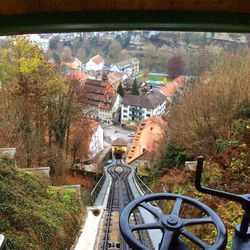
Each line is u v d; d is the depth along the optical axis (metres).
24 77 26.30
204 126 21.59
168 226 2.34
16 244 7.41
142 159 43.72
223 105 21.38
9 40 25.75
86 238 11.03
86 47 119.69
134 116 85.56
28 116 25.14
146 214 15.32
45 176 14.80
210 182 13.29
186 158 22.31
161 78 106.25
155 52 112.94
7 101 24.39
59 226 9.79
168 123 30.05
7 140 22.81
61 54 96.06
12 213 8.42
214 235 9.30
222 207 10.60
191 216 11.30
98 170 37.94
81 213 12.99
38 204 10.16
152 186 25.20
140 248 2.19
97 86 88.56
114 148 56.34
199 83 27.20
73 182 30.06
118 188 27.58
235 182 12.25
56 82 28.16
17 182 10.53
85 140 39.19
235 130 18.58
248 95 21.23
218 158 14.31
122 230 2.30
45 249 8.23
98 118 87.56
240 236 2.26
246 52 29.08
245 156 13.27
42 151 26.97
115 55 120.75
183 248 2.25
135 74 114.56
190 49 89.62
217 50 51.38
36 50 26.55
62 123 30.78
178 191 16.16
